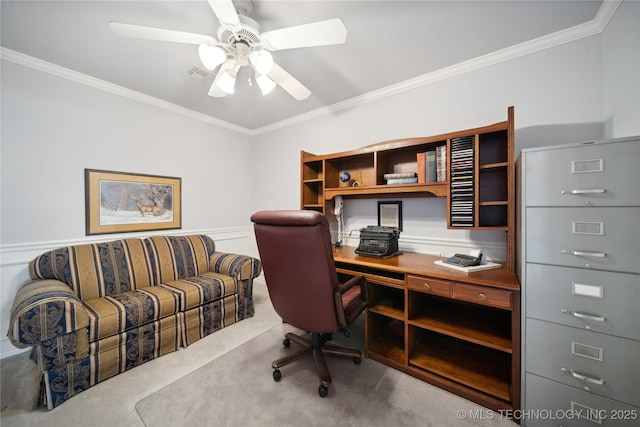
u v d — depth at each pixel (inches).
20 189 76.4
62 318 54.3
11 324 51.4
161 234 109.9
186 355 71.4
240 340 79.4
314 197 110.5
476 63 76.2
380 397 55.3
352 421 48.9
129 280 82.7
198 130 122.8
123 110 97.5
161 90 98.3
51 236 81.9
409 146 77.3
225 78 62.8
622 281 39.3
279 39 51.7
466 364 62.6
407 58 75.9
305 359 69.9
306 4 54.7
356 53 73.2
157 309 70.2
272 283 58.8
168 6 55.9
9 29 63.6
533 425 46.9
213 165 129.8
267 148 141.5
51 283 65.5
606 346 40.6
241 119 130.2
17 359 70.9
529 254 47.0
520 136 70.6
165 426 47.9
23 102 76.3
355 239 104.7
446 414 50.7
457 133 67.1
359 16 58.7
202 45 52.1
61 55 75.4
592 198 41.2
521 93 70.5
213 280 88.3
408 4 55.2
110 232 94.7
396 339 76.5
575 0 54.2
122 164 97.7
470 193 65.5
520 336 48.5
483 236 76.5
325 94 100.0
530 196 46.7
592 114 62.4
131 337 65.5
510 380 56.3
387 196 94.1
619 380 39.8
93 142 90.3
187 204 119.4
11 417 49.6
